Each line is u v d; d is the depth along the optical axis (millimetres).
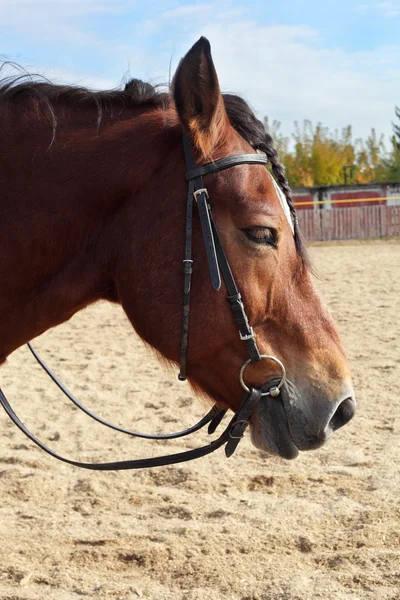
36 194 3143
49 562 4211
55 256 3170
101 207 3156
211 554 4242
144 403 7477
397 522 4613
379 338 10141
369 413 6863
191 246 3053
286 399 3135
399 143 48719
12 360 9531
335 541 4371
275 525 4617
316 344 3172
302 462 5730
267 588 3811
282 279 3125
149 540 4484
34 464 5852
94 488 5348
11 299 3221
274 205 3074
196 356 3129
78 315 13281
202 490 5281
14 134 3227
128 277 3143
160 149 3152
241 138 3176
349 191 36031
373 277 17266
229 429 3277
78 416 7055
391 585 3793
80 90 3352
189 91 2955
